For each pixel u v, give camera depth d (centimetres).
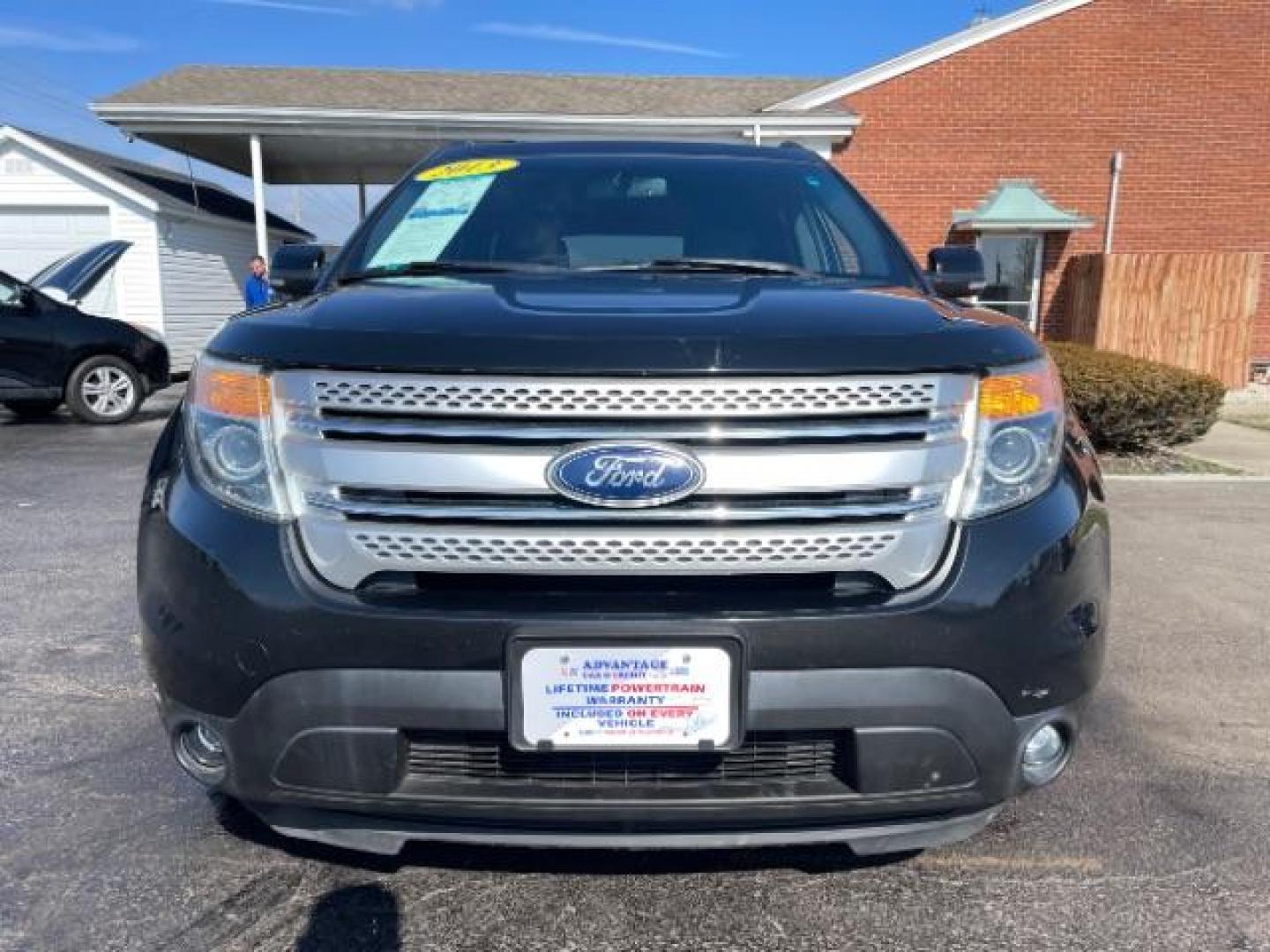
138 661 358
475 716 180
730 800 185
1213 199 1420
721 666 178
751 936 210
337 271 290
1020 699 189
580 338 183
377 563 182
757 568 182
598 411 179
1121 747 300
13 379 946
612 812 184
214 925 212
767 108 1358
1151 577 476
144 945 205
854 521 183
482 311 197
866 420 184
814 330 190
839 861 238
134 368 997
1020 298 1437
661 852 240
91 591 439
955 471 188
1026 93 1391
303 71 1561
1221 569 491
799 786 188
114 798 263
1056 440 202
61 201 1512
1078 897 224
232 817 254
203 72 1515
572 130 1296
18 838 243
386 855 214
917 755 185
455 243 300
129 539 532
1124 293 1279
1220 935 211
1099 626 200
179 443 205
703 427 179
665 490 179
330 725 183
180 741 199
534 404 179
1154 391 771
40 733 300
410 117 1262
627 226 307
